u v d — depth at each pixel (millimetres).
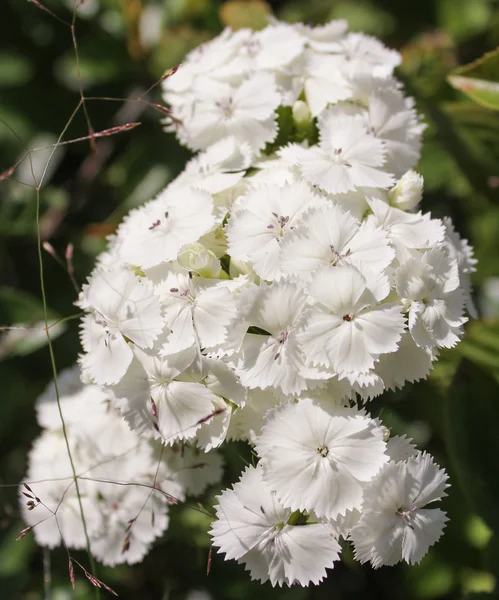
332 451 393
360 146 416
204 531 449
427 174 503
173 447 429
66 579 474
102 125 521
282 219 403
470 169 492
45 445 450
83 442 437
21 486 450
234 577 470
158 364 401
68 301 500
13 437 495
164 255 405
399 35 536
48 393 456
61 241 509
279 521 396
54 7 520
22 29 522
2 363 496
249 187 418
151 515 433
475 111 482
